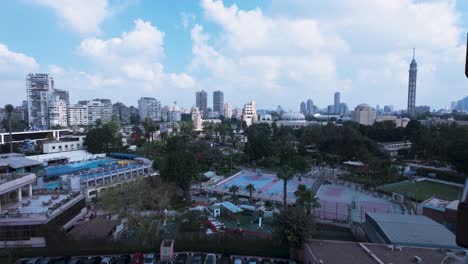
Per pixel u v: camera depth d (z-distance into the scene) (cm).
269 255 3966
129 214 4900
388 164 9250
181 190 7212
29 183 5191
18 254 3859
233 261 3872
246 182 8894
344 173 9769
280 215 4088
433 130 12262
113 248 4019
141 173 8988
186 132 16012
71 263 3716
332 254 3512
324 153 11862
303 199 5281
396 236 3944
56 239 4050
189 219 5166
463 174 8219
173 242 4038
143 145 13588
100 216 5372
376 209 6134
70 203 4956
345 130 12531
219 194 7412
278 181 9012
